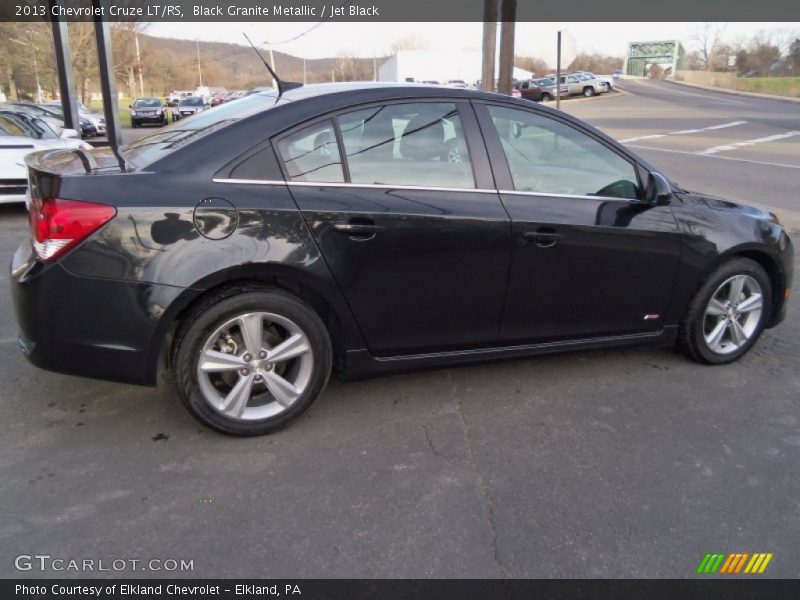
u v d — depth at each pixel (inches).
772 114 1143.0
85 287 112.5
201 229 114.7
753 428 135.9
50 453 121.4
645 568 95.7
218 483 113.5
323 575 93.4
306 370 129.0
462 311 136.5
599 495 112.4
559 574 94.3
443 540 100.7
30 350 117.6
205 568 94.1
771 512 108.7
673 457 124.6
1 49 1660.9
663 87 2353.6
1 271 242.1
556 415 139.8
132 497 109.1
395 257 127.6
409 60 2057.1
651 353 173.9
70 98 600.4
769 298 167.5
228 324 120.3
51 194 112.5
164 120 1369.3
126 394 144.6
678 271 152.6
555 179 142.6
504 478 116.9
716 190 432.8
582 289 144.6
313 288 123.3
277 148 122.5
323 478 115.7
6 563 93.9
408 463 121.0
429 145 132.9
